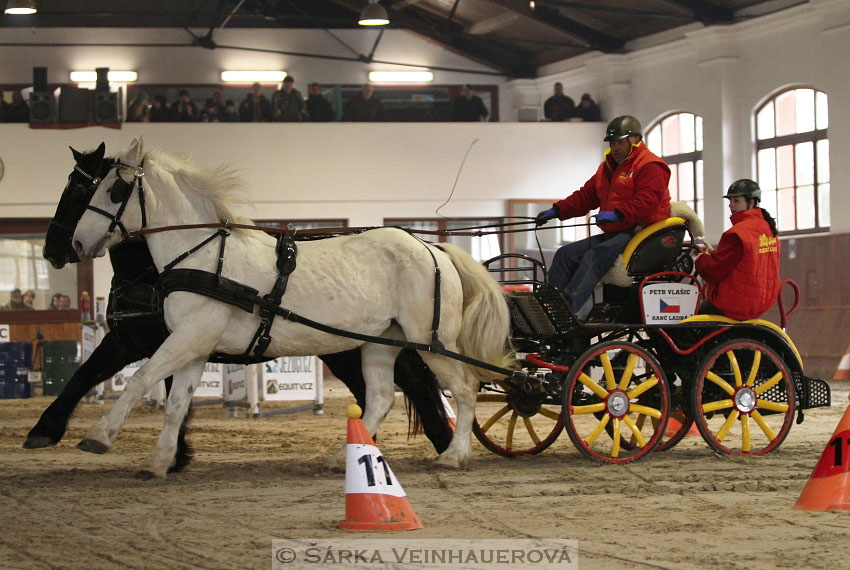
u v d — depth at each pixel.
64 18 25.16
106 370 8.46
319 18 24.45
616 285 8.57
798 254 19.61
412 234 8.34
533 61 26.30
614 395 8.30
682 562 4.91
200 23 25.62
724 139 20.97
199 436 11.21
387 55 26.38
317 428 12.16
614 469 7.99
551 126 23.34
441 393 8.79
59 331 22.47
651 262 8.59
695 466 8.15
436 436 8.68
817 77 19.44
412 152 23.00
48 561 5.04
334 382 21.45
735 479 7.47
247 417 13.63
